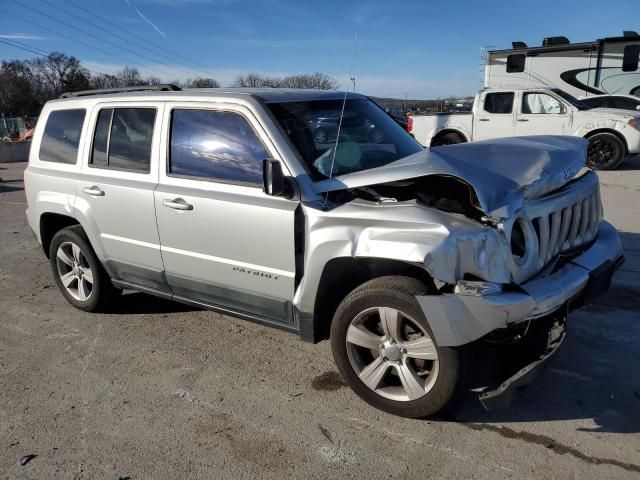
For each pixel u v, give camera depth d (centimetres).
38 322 485
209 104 380
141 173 414
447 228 281
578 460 281
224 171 371
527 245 303
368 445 301
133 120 425
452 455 289
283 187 323
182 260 395
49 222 513
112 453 303
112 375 387
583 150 381
